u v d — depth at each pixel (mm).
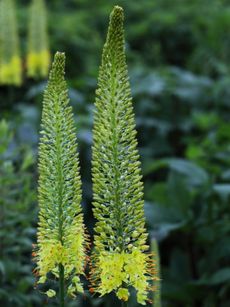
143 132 3371
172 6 5176
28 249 1942
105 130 1117
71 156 1155
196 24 4801
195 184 2477
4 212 1842
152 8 5137
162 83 3449
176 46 5020
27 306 1867
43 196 1149
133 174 1123
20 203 1847
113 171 1120
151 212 2207
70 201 1150
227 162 2643
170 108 3500
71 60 4145
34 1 3008
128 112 1117
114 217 1130
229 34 4375
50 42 4008
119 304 2062
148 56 4719
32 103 3684
